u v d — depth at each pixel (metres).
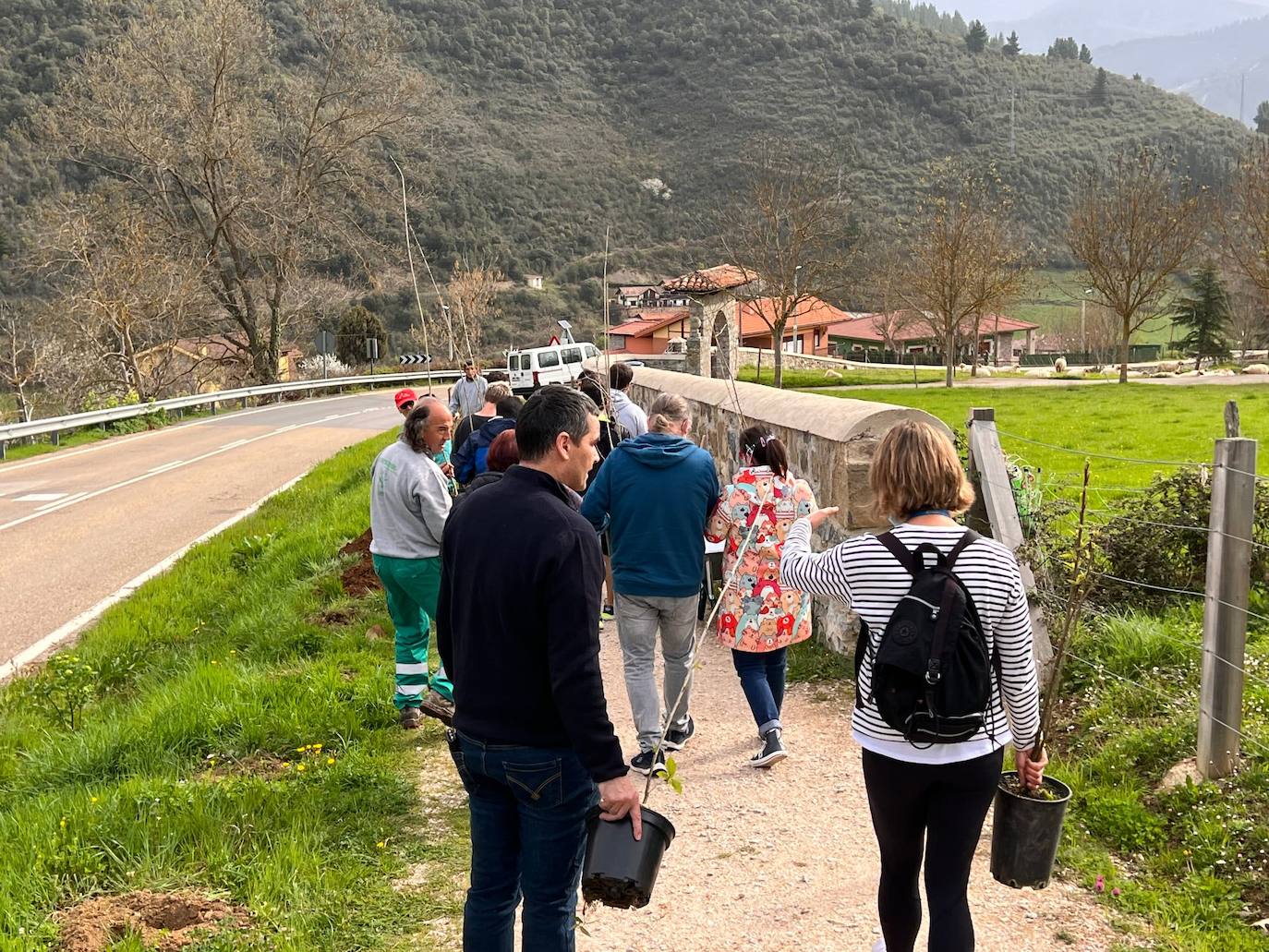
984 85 178.62
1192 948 3.41
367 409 34.50
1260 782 4.31
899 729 2.76
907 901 3.06
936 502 2.93
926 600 2.76
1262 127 193.25
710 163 129.12
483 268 67.94
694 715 5.90
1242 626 4.36
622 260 95.00
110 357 36.09
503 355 52.62
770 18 181.50
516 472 2.94
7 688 7.61
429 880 4.12
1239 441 4.29
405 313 77.25
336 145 41.66
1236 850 3.92
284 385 39.69
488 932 2.96
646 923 3.76
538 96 155.00
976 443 5.92
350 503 13.76
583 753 2.72
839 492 6.52
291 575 10.04
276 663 7.38
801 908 3.81
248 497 16.50
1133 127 171.50
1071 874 3.96
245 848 4.31
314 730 5.72
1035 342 95.62
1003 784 3.34
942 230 42.41
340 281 54.62
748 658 5.18
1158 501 7.02
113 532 13.84
